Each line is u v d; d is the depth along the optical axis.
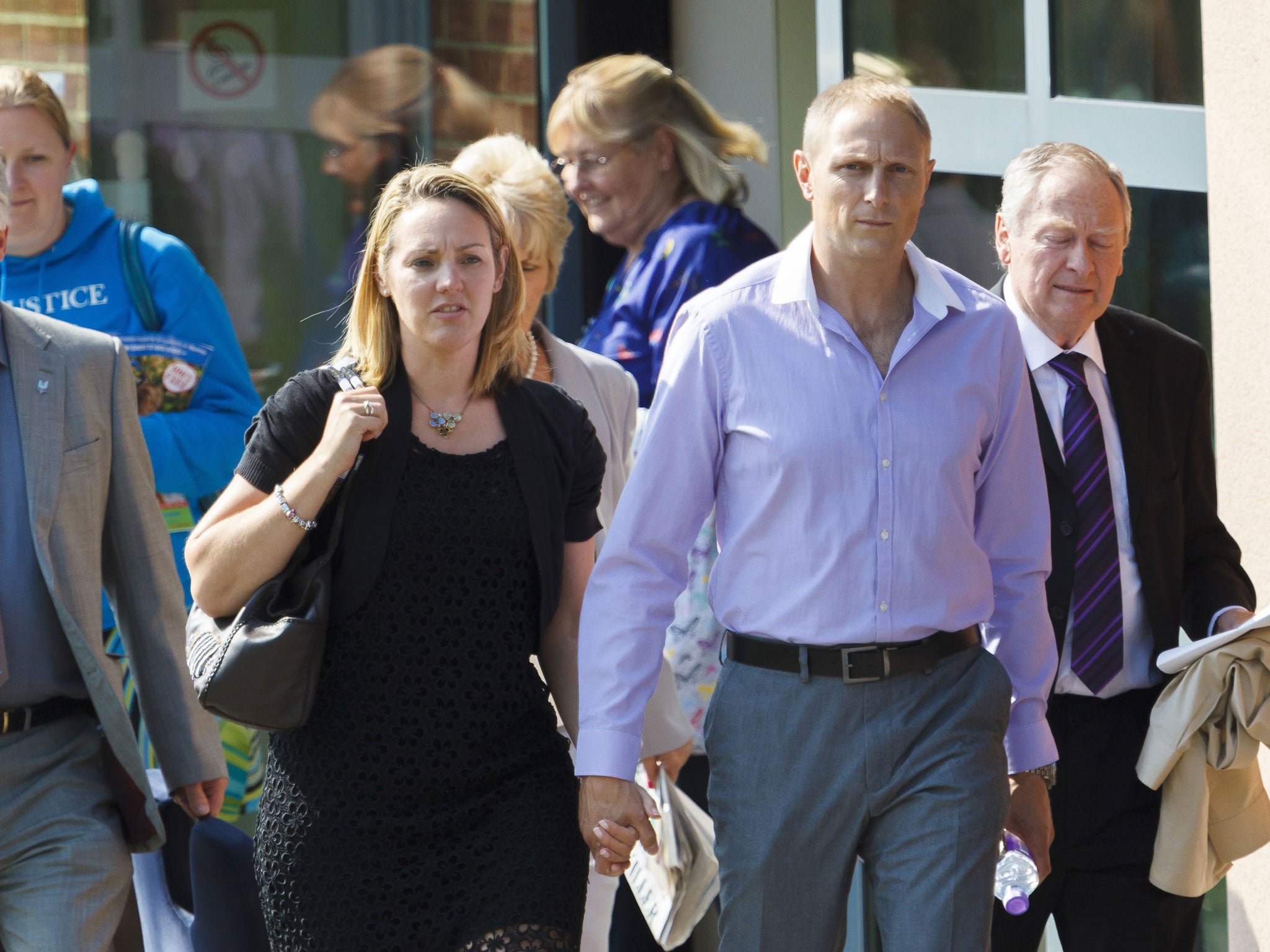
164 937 13.38
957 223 17.36
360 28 21.19
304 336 21.30
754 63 21.14
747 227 19.06
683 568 11.25
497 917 10.34
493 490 10.85
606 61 19.17
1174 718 12.16
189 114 20.91
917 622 10.70
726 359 10.91
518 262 11.18
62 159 16.41
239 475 10.90
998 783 10.73
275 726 10.28
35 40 20.44
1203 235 15.81
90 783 11.86
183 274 16.97
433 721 10.63
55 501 11.62
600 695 10.89
